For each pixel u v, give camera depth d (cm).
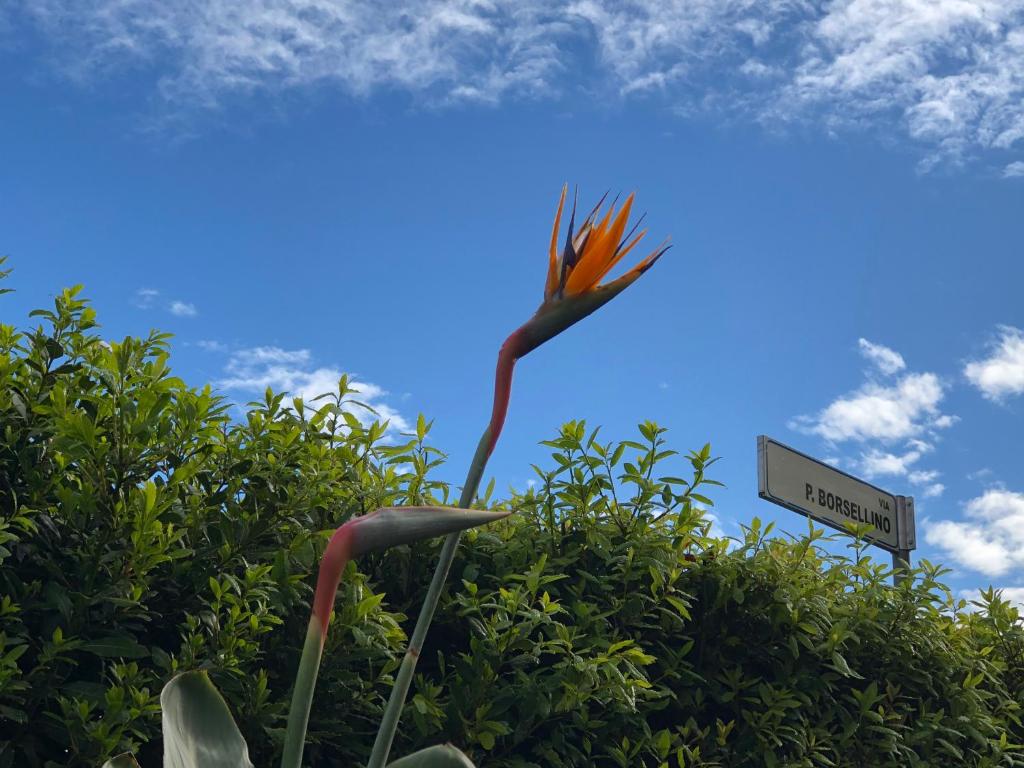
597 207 136
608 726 285
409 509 120
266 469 256
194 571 231
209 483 244
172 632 234
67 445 214
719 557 337
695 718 320
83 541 221
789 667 331
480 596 286
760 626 335
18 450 221
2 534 194
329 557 118
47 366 239
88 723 195
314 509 262
